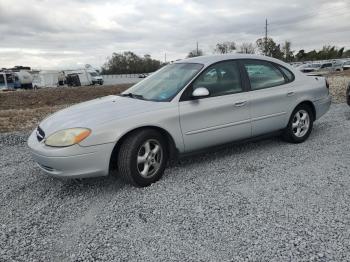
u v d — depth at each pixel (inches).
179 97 170.4
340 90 511.5
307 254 104.3
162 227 123.7
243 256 105.0
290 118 213.5
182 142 170.4
